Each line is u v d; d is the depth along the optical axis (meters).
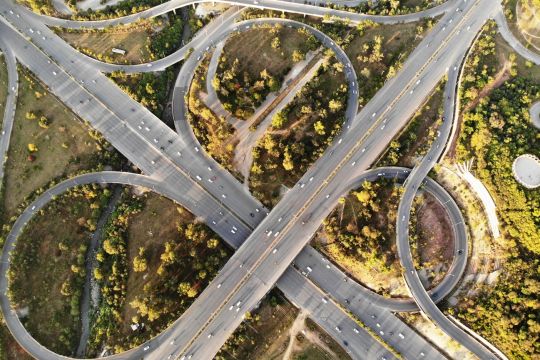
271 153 151.50
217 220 151.88
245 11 173.12
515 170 138.62
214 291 145.12
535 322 127.12
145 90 164.25
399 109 159.12
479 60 160.38
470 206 146.88
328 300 146.12
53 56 169.38
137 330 141.75
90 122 161.75
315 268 148.75
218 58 165.50
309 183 153.38
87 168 157.50
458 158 150.00
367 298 145.88
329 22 169.25
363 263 144.50
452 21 168.25
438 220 148.38
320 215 150.62
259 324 143.62
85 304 148.25
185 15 177.50
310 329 143.38
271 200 152.75
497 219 140.00
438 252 145.75
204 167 156.88
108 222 153.50
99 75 167.12
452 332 139.38
